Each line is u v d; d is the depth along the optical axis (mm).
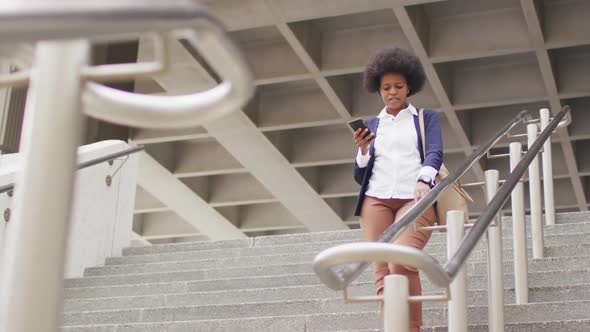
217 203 14742
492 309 3184
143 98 935
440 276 1686
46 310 706
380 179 3295
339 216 14727
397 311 1743
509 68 10906
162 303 5391
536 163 5059
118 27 618
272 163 12914
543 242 4938
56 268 718
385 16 10102
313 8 9281
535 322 3586
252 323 4262
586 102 11508
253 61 10742
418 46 9836
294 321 4176
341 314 4094
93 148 6898
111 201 7090
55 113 739
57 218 726
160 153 13336
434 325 3930
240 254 6371
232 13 9500
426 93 11164
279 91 11859
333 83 10789
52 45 746
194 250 6836
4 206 5773
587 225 5559
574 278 4418
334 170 13875
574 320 3539
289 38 9859
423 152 3303
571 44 9609
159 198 14953
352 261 1634
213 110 877
